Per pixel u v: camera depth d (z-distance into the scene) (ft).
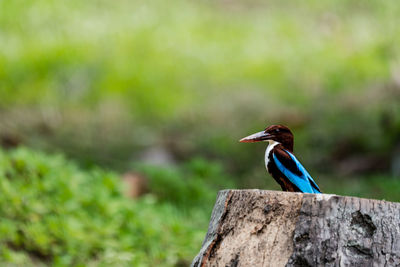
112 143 50.31
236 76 66.39
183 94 62.39
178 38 72.02
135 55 67.10
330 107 53.72
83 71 61.93
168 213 31.96
